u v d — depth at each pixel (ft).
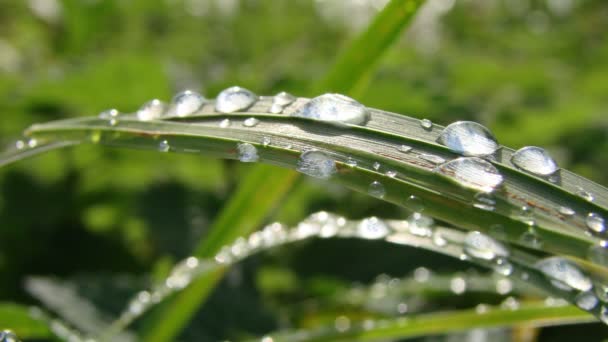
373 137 0.36
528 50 1.22
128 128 0.37
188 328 0.50
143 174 0.67
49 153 0.67
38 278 0.52
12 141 0.66
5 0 1.24
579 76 1.02
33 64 1.06
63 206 0.64
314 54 1.15
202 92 0.77
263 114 0.37
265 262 0.62
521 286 0.50
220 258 0.43
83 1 1.15
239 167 0.71
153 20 1.21
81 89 0.73
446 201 0.35
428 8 1.40
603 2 1.37
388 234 0.40
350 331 0.43
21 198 0.63
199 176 0.68
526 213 0.34
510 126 0.76
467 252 0.39
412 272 0.59
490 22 1.39
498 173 0.35
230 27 1.25
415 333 0.42
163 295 0.44
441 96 0.77
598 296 0.37
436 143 0.35
